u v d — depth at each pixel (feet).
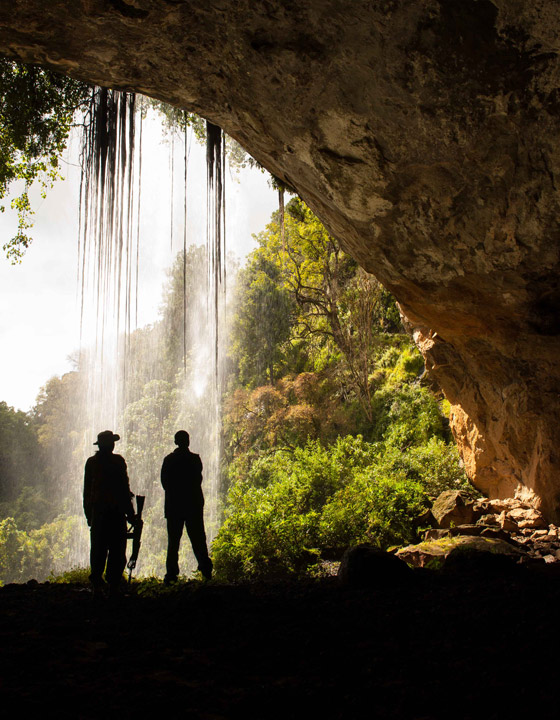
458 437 37.73
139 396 99.91
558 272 21.68
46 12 19.54
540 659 10.06
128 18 19.74
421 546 22.62
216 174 31.94
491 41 16.89
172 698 8.78
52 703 8.44
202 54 21.31
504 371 28.55
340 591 16.83
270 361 87.10
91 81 23.80
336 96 20.10
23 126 36.01
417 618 13.23
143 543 72.02
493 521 28.50
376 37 18.01
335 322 68.54
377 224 23.79
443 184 20.89
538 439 27.43
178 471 20.52
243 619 13.92
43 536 94.94
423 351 36.27
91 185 34.99
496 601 13.94
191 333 109.81
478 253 22.22
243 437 74.08
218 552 27.02
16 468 152.66
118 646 11.85
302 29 18.81
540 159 18.81
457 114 18.79
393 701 8.76
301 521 28.40
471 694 8.77
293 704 8.66
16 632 12.84
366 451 43.65
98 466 17.72
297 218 69.67
